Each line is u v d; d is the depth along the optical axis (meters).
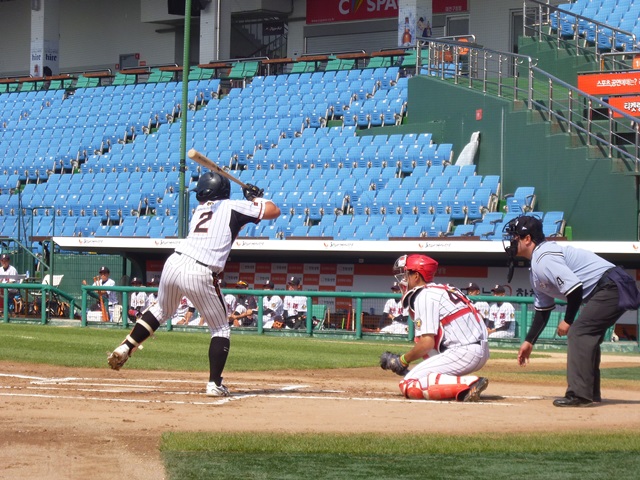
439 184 26.64
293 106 33.22
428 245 21.53
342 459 5.45
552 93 26.52
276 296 20.86
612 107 23.12
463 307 8.41
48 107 39.91
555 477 5.05
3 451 5.52
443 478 5.01
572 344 7.98
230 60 36.88
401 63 33.94
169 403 7.77
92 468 5.13
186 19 26.17
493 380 10.88
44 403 7.59
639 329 18.02
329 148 29.97
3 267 25.38
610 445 5.91
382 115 30.58
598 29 29.30
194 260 8.16
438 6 39.75
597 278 7.97
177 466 5.19
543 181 24.94
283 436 6.05
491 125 26.62
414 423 6.84
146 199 31.80
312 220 27.89
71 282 27.81
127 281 26.02
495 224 24.27
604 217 23.39
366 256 23.19
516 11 38.06
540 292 8.25
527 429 6.62
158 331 21.02
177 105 36.62
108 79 42.94
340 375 11.34
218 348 8.27
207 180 8.34
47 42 44.19
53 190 34.62
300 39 44.62
